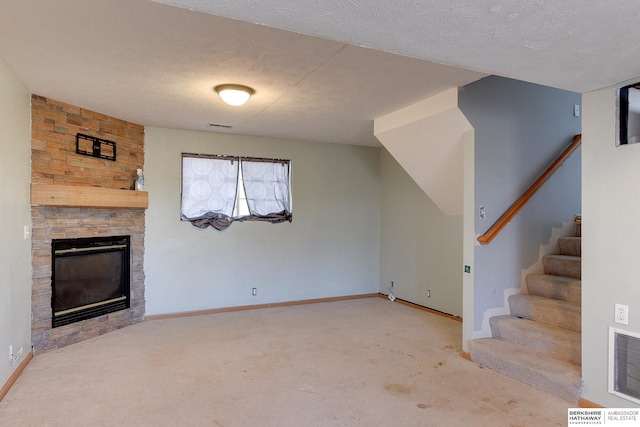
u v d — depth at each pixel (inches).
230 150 212.2
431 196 189.2
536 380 115.1
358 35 67.1
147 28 91.8
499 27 63.6
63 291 153.8
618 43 69.9
